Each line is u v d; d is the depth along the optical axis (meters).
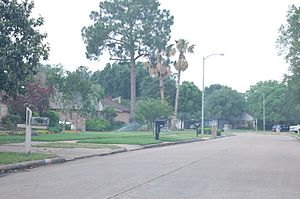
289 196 11.73
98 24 65.75
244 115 115.56
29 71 22.69
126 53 67.94
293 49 50.53
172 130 75.50
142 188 12.62
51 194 11.52
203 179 14.70
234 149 31.52
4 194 11.51
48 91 44.84
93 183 13.52
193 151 28.97
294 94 54.16
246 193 12.07
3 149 24.08
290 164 20.66
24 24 21.56
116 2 66.69
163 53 72.06
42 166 18.66
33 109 42.44
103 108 74.56
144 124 67.50
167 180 14.33
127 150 29.14
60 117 57.22
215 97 109.31
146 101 65.75
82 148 27.58
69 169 17.45
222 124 109.00
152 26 66.69
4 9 21.05
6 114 45.12
